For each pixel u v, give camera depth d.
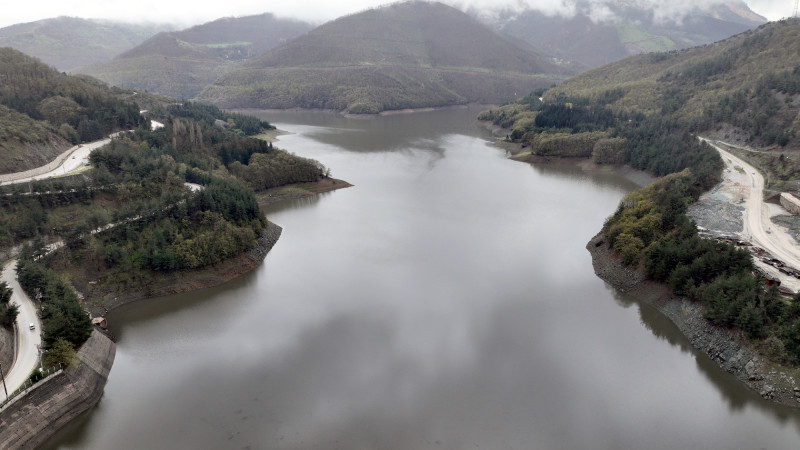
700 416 71.12
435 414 70.44
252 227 128.88
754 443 66.44
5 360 72.69
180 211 118.81
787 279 94.25
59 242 106.94
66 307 81.88
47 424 66.75
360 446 64.56
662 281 102.50
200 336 90.19
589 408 72.19
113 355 84.12
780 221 124.44
